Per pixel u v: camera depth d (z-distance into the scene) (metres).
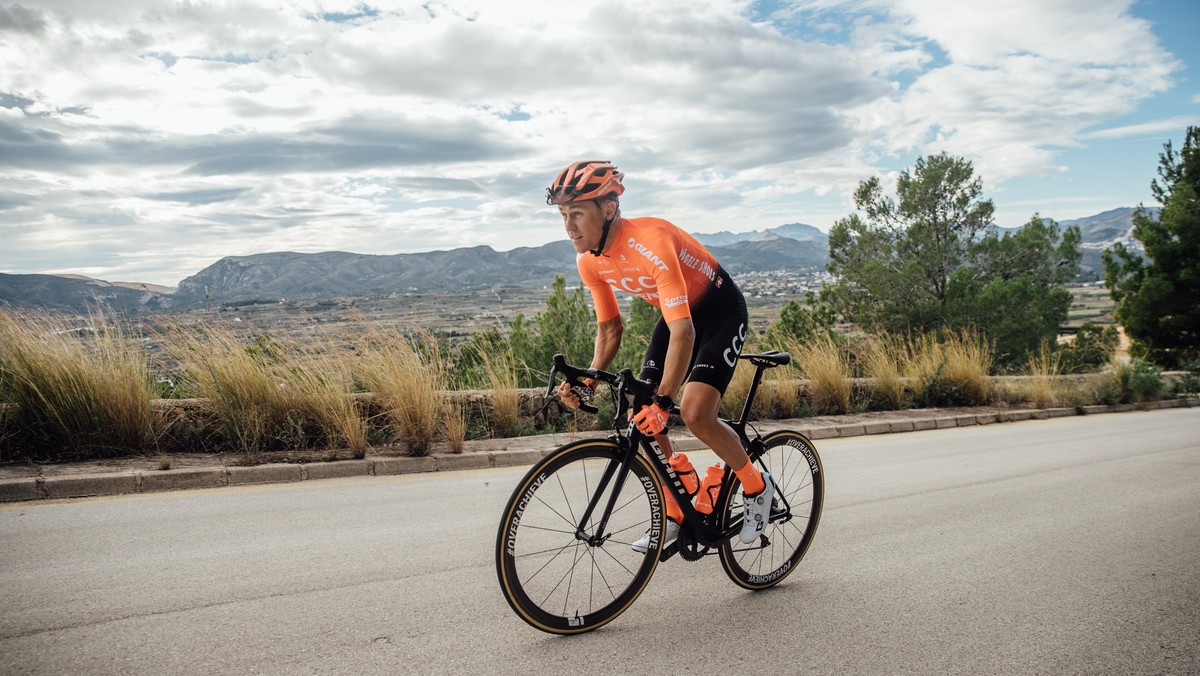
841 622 3.05
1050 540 4.33
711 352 3.14
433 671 2.49
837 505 5.15
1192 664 2.74
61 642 2.61
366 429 6.23
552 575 2.82
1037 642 2.90
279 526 4.24
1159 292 24.44
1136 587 3.56
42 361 5.53
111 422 5.65
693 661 2.65
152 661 2.49
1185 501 5.36
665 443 3.21
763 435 3.46
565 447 2.80
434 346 7.47
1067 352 20.53
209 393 6.11
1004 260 23.14
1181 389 15.16
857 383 10.68
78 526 4.12
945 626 3.04
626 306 15.91
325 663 2.52
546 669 2.54
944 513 4.94
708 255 3.34
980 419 10.45
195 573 3.40
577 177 2.92
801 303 14.66
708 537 3.17
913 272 21.62
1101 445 8.12
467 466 6.26
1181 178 25.52
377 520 4.43
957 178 22.67
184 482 5.18
